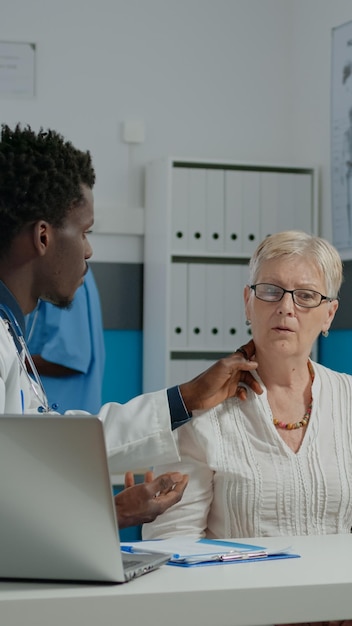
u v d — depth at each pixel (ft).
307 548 5.48
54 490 4.33
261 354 6.95
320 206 16.30
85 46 16.19
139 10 16.44
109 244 16.26
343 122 15.37
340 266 7.17
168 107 16.57
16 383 5.43
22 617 4.09
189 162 15.74
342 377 7.23
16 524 4.41
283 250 6.96
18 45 15.89
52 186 5.49
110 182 16.30
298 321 6.85
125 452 6.46
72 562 4.39
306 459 6.77
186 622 4.24
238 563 4.97
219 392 6.77
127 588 4.30
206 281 15.75
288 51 16.99
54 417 4.28
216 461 6.64
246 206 15.96
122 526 5.22
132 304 16.34
